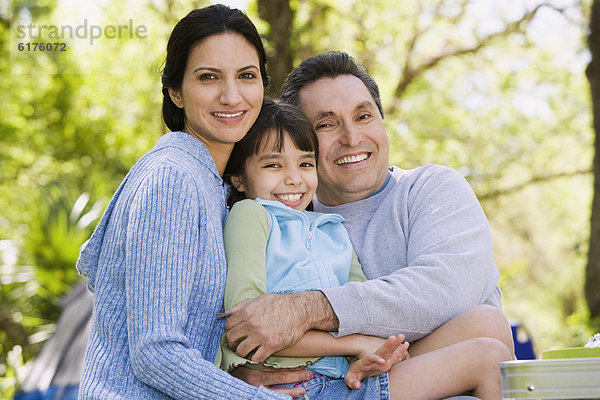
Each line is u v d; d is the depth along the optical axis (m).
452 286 2.64
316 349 2.44
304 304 2.44
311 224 2.86
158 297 2.23
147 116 16.30
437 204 2.94
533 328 22.06
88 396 2.26
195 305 2.37
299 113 3.01
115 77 15.94
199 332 2.37
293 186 2.94
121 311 2.35
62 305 7.37
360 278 2.86
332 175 3.16
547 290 20.78
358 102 3.13
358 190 3.15
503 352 2.40
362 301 2.49
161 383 2.19
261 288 2.48
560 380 1.85
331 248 2.83
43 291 10.88
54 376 6.52
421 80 16.23
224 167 2.85
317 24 12.27
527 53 16.00
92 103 16.66
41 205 11.09
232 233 2.59
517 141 16.34
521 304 21.97
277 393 2.21
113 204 2.49
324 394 2.45
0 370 11.19
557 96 16.31
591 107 10.54
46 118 17.27
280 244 2.68
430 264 2.68
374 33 14.10
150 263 2.25
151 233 2.27
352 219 3.17
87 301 7.02
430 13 14.98
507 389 1.93
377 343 2.49
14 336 11.41
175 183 2.35
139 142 16.64
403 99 15.76
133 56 15.66
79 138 17.05
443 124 16.20
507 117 16.45
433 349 2.55
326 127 3.16
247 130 2.71
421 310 2.56
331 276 2.69
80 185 16.34
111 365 2.30
